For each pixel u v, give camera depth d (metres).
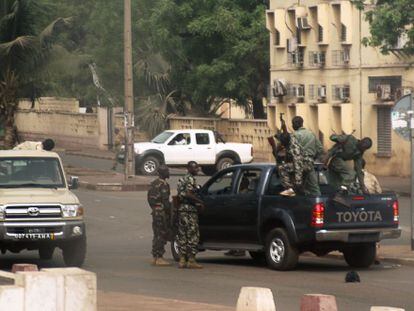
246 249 25.47
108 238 33.75
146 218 39.09
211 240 26.36
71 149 84.06
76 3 98.38
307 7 63.50
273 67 67.38
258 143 69.25
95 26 87.19
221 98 77.56
